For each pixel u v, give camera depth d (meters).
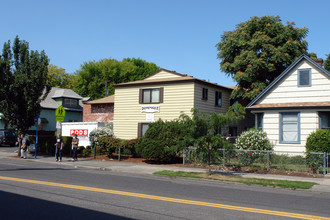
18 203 8.13
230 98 28.83
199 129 14.61
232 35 29.56
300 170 15.95
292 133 20.23
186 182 13.34
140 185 11.80
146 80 28.72
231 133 28.02
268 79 29.61
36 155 25.28
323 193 11.26
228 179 13.84
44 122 44.44
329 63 35.22
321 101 19.77
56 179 12.56
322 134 17.22
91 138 24.95
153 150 19.41
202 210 7.76
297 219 7.12
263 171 16.31
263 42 27.17
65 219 6.70
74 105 49.59
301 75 20.64
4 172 14.42
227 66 28.75
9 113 23.94
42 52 24.61
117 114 28.92
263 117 21.20
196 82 25.17
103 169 17.81
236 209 7.99
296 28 28.17
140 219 6.78
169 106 25.89
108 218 6.82
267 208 8.26
